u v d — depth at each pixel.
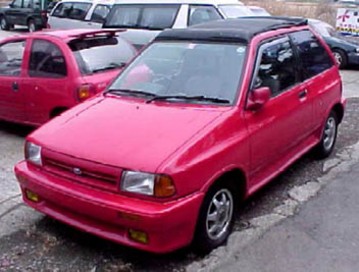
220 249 4.09
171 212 3.50
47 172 4.02
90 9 14.20
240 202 4.44
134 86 4.79
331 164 6.00
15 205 4.93
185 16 10.39
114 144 3.80
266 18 5.96
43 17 21.92
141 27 10.88
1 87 7.17
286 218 4.62
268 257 3.98
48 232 4.39
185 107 4.28
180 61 4.79
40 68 6.77
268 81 4.68
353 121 8.02
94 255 4.02
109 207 3.57
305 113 5.30
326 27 14.92
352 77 12.75
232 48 4.65
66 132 4.10
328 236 4.30
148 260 3.94
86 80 6.30
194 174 3.65
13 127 7.77
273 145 4.70
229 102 4.27
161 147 3.70
